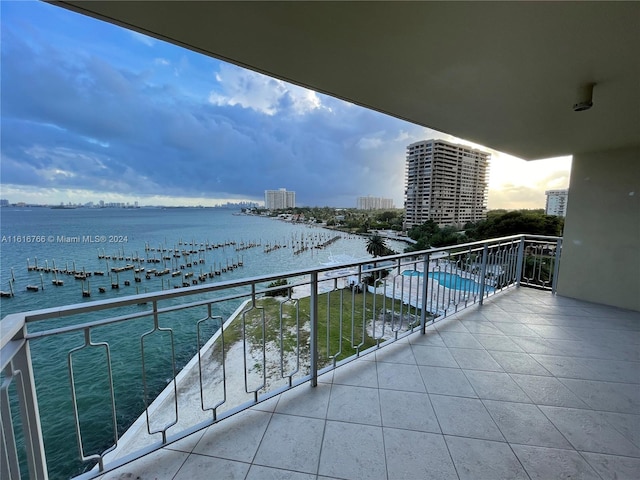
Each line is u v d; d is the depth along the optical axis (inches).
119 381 270.8
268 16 49.4
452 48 59.4
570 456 57.1
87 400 243.6
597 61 62.6
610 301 142.8
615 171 139.7
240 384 205.0
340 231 1728.6
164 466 54.3
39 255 1422.2
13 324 38.6
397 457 56.9
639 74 67.5
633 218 135.5
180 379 218.7
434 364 90.1
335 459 56.3
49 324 361.7
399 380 81.8
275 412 69.0
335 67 67.9
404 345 102.3
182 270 1242.0
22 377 42.4
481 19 49.7
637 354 97.0
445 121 102.6
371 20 50.4
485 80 72.7
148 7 46.8
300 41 57.4
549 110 90.5
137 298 52.0
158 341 360.2
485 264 145.8
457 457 56.9
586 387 79.2
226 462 55.4
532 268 172.4
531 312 134.1
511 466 54.9
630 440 61.0
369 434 62.6
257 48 60.2
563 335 110.7
